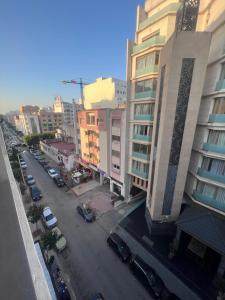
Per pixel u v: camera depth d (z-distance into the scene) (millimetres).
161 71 14797
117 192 26922
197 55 12234
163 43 15586
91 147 30875
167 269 14156
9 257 4844
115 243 16516
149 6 18172
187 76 12789
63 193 28141
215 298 11859
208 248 14930
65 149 41969
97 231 19250
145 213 20984
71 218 21656
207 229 13461
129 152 22203
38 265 4457
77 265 15039
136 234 18328
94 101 44031
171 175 15695
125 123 21219
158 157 15477
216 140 13367
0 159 14250
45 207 22141
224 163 13094
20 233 5617
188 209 16281
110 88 38781
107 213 22438
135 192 25359
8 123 148375
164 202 16750
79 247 17031
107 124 24484
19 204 7094
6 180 9609
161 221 17469
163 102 14125
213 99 13125
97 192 27922
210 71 13422
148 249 16312
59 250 16328
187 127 13953
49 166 40469
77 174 31906
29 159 48438
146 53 16875
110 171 26594
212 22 13148
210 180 13992
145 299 12297
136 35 19172
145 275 13336
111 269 14625
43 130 83750
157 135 16047
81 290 12984
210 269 13797
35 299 3932
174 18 15125
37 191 27125
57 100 96000
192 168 16062
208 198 14594
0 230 5727
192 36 11891
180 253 15328
